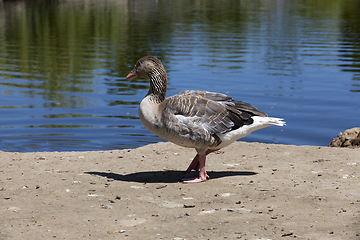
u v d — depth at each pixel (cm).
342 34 3312
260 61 2256
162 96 738
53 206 587
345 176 718
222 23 4050
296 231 495
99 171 796
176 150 962
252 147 969
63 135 1167
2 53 2552
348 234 476
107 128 1234
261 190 651
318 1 7238
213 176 754
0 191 653
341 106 1430
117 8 5550
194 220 536
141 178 750
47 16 4462
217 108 706
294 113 1355
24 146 1073
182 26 3791
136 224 525
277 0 7550
